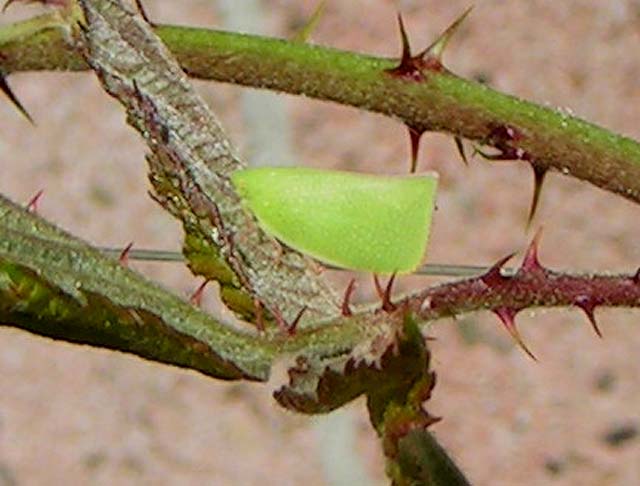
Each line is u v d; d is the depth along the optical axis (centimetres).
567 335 20
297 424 20
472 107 12
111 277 10
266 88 12
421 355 10
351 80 12
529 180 20
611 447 20
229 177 11
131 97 11
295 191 11
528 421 20
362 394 10
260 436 20
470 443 20
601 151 12
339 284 19
